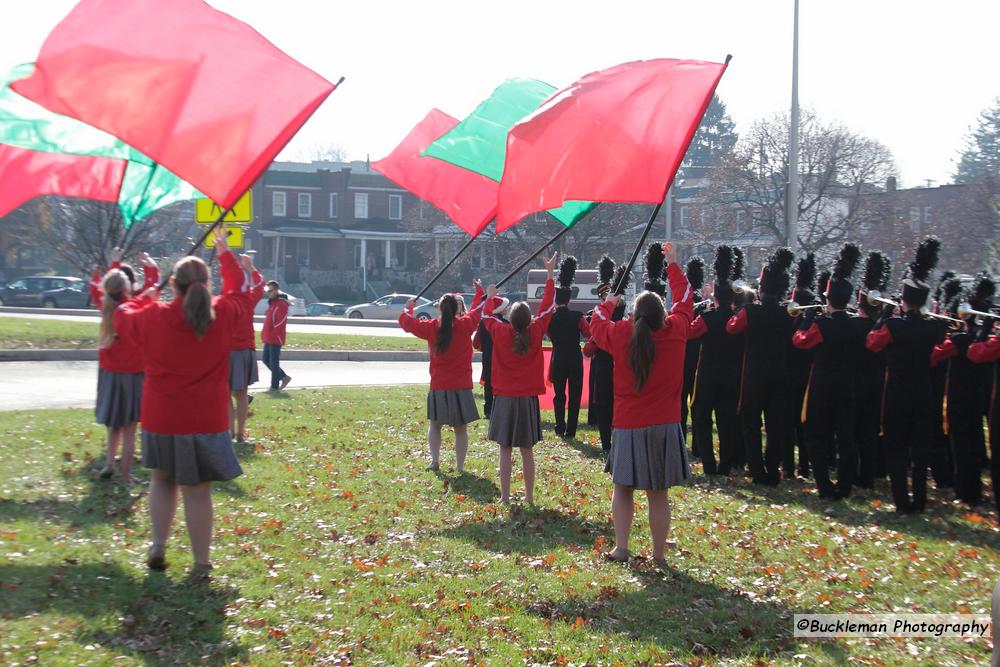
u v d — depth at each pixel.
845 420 9.67
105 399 8.46
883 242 40.53
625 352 7.03
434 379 10.39
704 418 10.97
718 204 44.66
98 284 8.69
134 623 5.37
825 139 40.09
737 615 6.12
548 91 10.35
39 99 6.11
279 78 6.46
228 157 6.32
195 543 6.18
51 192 7.84
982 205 43.53
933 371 10.73
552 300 9.20
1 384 16.42
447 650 5.39
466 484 9.86
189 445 6.01
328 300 67.25
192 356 5.96
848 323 9.65
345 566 6.79
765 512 9.09
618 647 5.51
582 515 8.78
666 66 7.52
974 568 7.27
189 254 6.41
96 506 7.71
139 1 6.44
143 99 6.25
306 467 10.12
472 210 10.51
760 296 10.45
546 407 15.84
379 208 73.44
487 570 6.88
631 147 7.33
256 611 5.73
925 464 9.20
